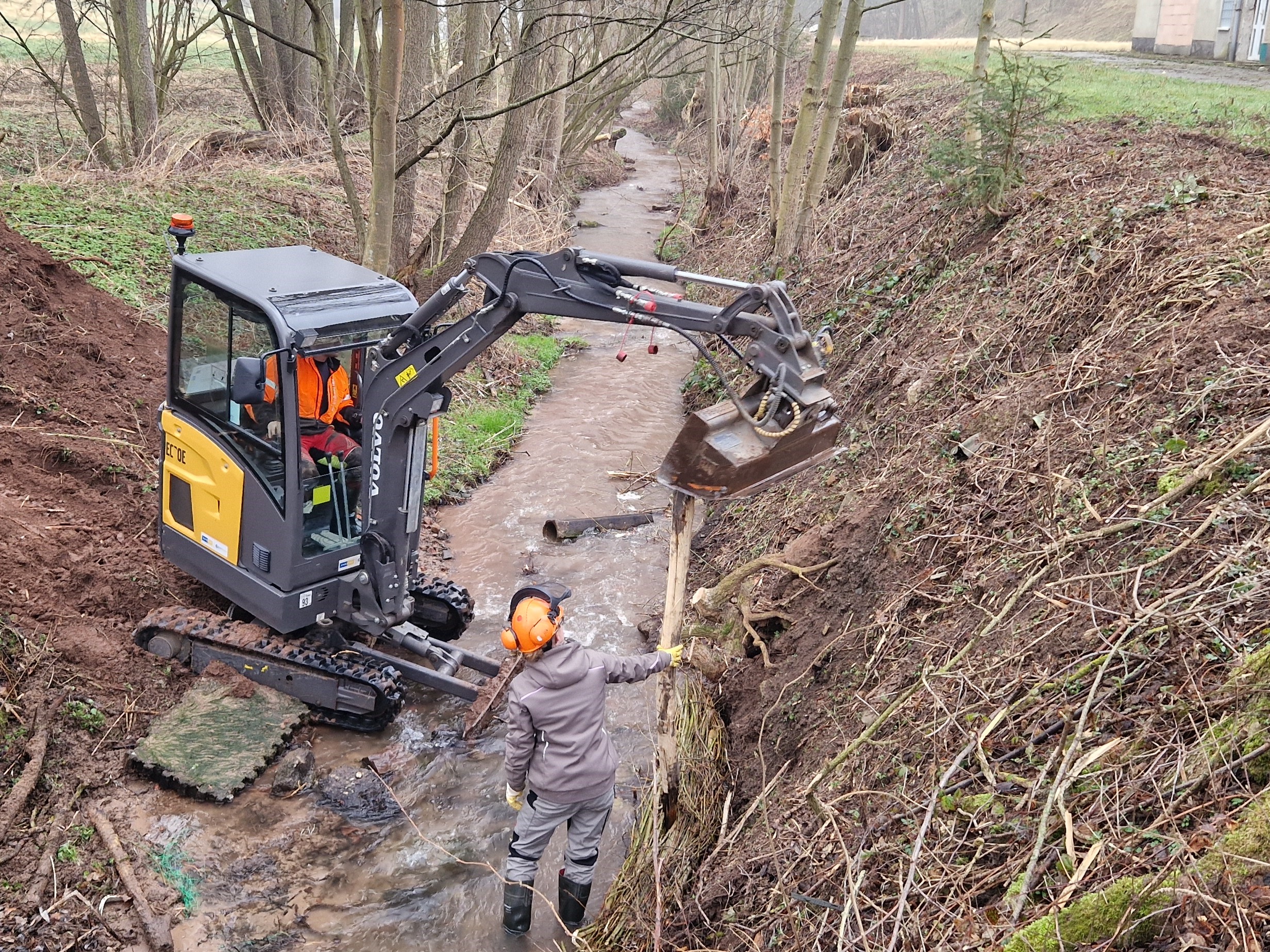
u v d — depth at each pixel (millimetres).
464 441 10336
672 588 4594
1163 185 7316
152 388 8844
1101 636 3887
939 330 7730
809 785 4535
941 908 3318
